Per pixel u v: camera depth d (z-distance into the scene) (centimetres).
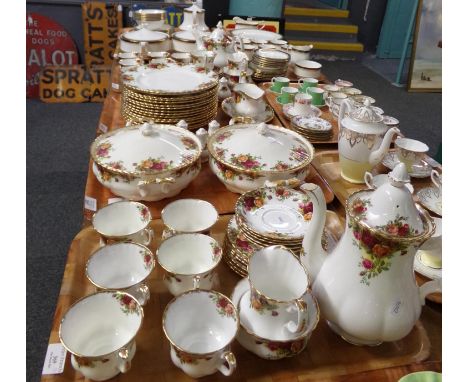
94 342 75
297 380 72
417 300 76
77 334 74
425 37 427
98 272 85
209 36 201
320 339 81
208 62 175
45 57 369
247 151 118
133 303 75
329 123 160
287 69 221
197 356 66
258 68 211
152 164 110
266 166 114
